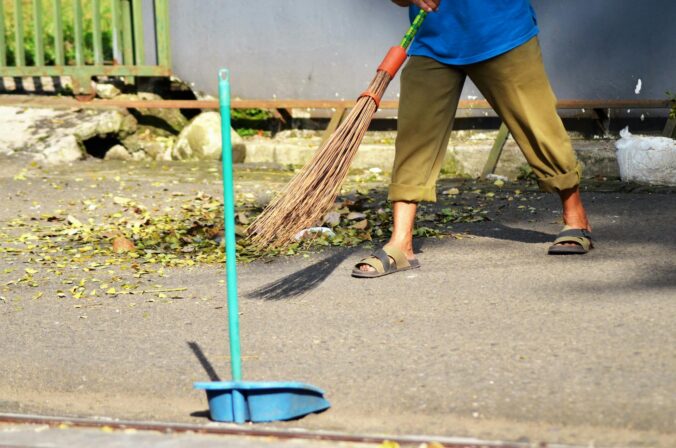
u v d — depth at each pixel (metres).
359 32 13.89
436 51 7.27
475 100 13.42
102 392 5.33
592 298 6.59
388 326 6.16
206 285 7.41
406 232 7.58
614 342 5.64
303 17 14.08
